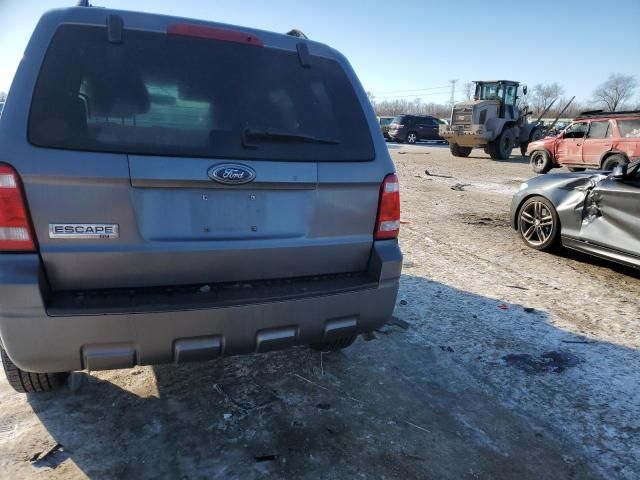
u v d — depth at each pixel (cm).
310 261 236
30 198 180
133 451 227
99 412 254
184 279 208
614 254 503
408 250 596
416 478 221
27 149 179
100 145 189
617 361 333
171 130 202
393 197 252
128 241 194
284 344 228
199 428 245
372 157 246
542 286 479
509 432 256
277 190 221
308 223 231
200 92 211
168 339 199
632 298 455
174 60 210
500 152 2192
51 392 269
